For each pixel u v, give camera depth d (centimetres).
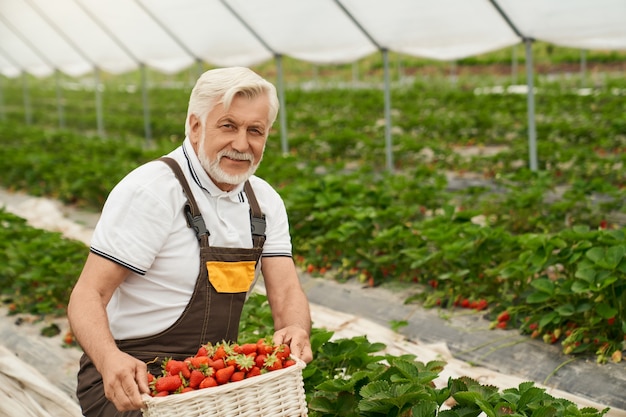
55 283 688
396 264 725
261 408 279
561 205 784
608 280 505
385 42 1067
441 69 3816
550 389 500
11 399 504
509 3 862
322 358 434
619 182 1062
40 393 506
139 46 1530
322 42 1136
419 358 557
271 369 286
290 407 286
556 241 573
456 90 2473
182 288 312
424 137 1598
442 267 674
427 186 895
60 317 677
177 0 1206
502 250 651
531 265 621
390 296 683
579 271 526
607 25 830
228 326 320
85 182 1153
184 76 4381
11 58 2180
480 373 525
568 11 841
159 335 314
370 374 371
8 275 755
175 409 266
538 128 1356
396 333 607
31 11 1616
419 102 2269
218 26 1246
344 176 998
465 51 1067
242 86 293
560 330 546
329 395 365
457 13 920
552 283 545
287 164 1159
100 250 297
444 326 606
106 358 280
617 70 3269
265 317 507
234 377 277
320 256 782
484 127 1572
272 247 340
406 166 1345
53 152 1695
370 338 597
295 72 4247
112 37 1551
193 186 311
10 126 2169
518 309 585
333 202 817
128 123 2111
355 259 750
